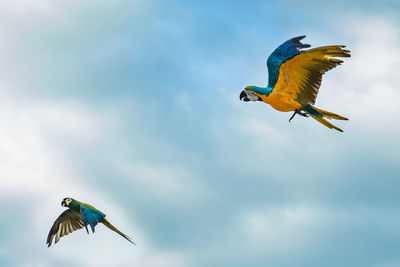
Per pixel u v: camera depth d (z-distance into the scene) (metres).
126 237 14.38
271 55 12.52
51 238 15.34
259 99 12.91
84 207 14.55
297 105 12.60
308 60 12.12
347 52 11.73
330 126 12.67
